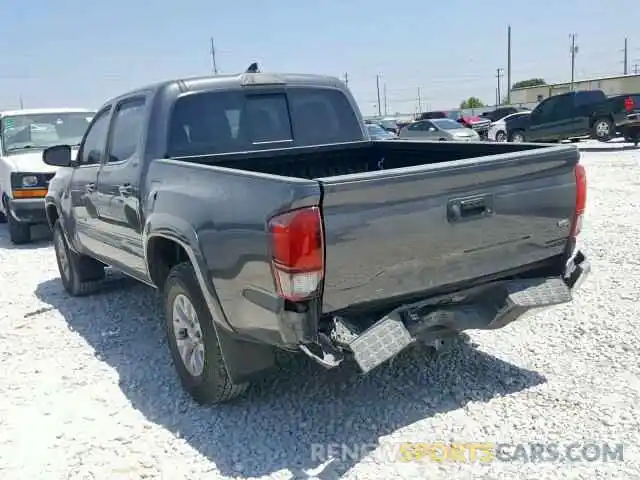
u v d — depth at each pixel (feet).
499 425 12.03
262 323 10.89
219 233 11.46
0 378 15.21
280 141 17.30
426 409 12.76
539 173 12.41
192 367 13.41
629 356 14.58
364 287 10.76
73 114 35.83
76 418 13.11
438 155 16.60
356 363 10.32
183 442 12.00
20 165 30.66
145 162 15.05
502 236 12.12
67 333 18.25
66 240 21.20
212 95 16.10
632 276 20.30
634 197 35.83
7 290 23.36
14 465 11.47
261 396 13.56
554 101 76.18
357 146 18.11
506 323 12.55
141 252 15.34
